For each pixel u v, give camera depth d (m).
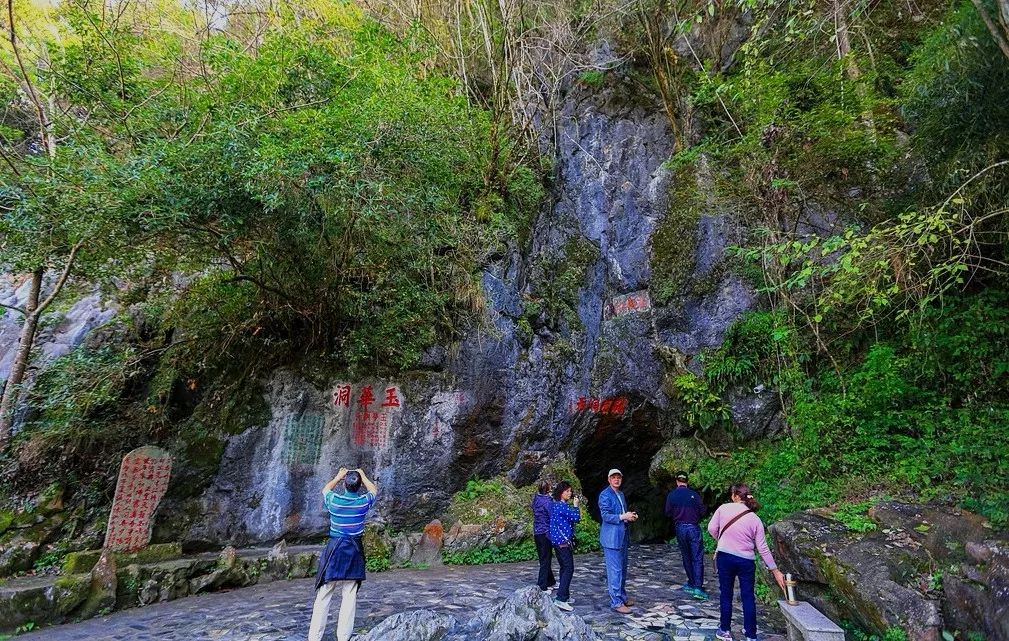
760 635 4.97
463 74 10.99
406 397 9.30
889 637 4.27
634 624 5.30
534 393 10.00
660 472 10.26
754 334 9.72
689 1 11.63
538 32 12.62
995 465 5.76
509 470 9.69
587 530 9.59
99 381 8.11
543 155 12.39
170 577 6.47
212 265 8.52
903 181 7.91
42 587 5.64
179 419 8.74
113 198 5.54
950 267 5.12
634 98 12.86
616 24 12.72
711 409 9.89
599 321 11.40
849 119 7.70
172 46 8.09
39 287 6.82
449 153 7.85
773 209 8.89
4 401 6.43
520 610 4.57
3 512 7.14
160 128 7.09
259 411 8.68
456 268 9.83
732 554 4.73
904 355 7.86
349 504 4.71
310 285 8.57
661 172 11.93
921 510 5.51
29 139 8.05
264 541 8.12
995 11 4.81
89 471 7.95
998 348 6.85
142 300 9.45
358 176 6.51
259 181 6.07
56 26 8.52
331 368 9.15
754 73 8.20
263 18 10.10
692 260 10.93
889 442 7.00
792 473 7.52
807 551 5.35
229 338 8.90
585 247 11.84
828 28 8.69
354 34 8.72
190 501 7.88
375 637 4.39
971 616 4.04
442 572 7.74
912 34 9.72
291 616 5.64
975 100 5.69
